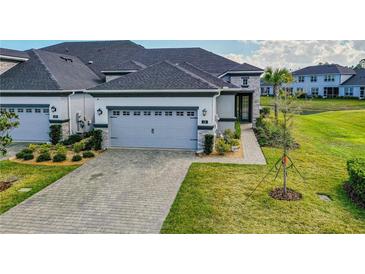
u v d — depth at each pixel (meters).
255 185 12.09
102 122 18.28
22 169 14.45
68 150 18.11
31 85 20.00
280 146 18.42
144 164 15.20
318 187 11.95
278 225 8.98
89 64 29.77
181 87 17.00
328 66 62.25
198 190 11.59
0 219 9.62
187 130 17.75
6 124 12.88
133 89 17.39
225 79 27.72
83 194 11.54
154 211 10.06
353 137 23.09
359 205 10.28
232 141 18.34
